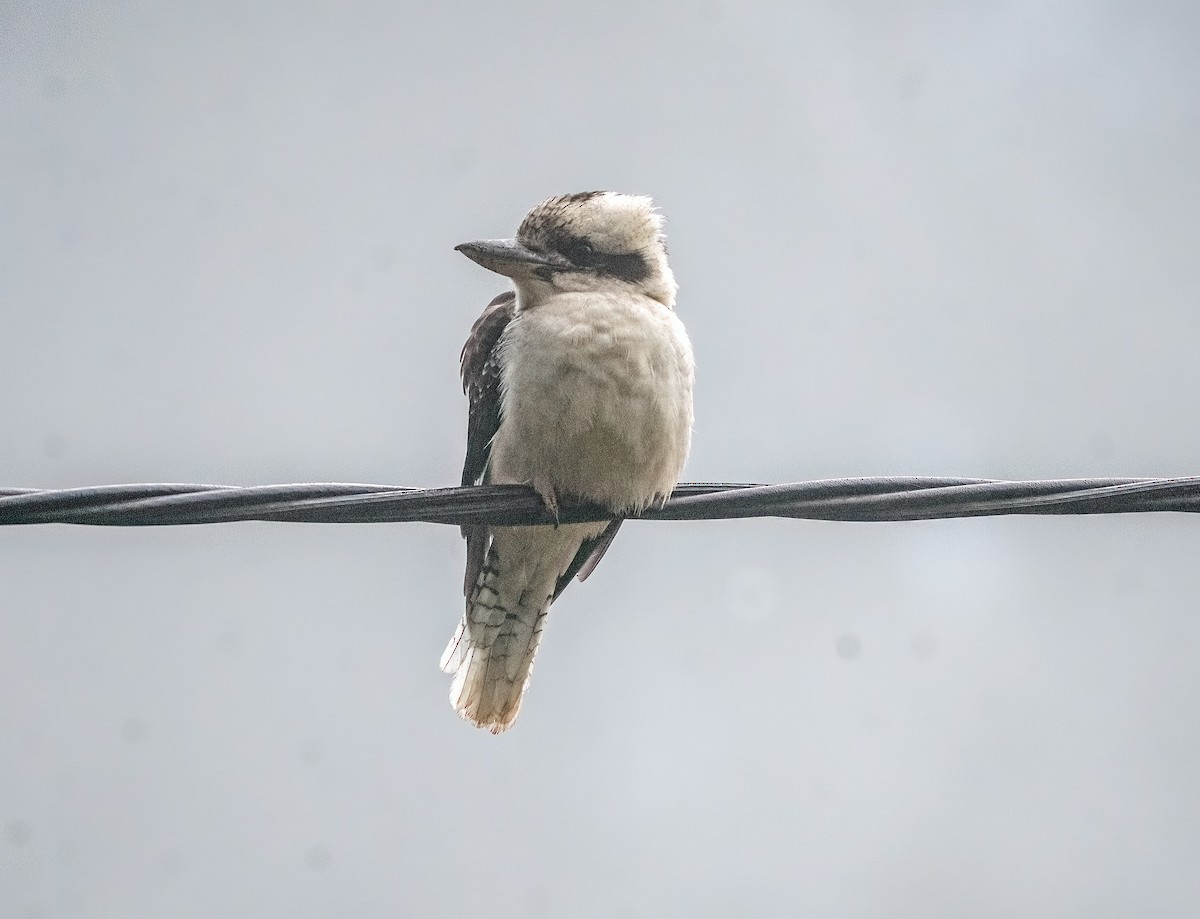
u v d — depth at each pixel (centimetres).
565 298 1043
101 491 820
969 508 861
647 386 1008
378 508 873
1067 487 852
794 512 879
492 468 1066
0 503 812
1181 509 848
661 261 1096
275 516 846
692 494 887
